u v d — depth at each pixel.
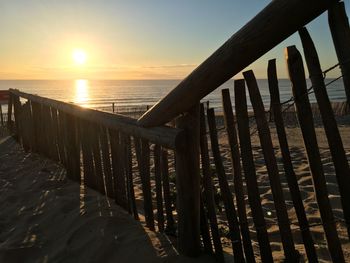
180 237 3.08
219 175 2.86
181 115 2.90
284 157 2.41
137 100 77.38
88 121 5.03
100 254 3.28
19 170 7.01
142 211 4.51
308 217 4.18
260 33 1.96
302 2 1.76
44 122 7.44
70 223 4.02
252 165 2.60
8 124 11.85
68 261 3.30
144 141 3.61
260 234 2.65
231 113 2.64
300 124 2.19
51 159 7.20
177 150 2.87
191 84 2.50
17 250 3.62
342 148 2.05
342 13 1.85
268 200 4.95
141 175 3.76
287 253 2.54
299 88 2.15
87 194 4.91
